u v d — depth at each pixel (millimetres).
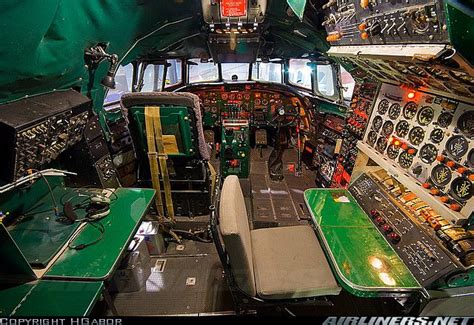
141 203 1864
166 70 3910
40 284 1252
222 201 1470
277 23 3236
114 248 1461
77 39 1818
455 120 1482
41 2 1274
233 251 1327
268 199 3244
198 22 3256
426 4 1045
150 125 2127
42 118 1467
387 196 1872
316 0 2385
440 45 1074
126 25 2289
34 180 1608
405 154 1837
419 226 1532
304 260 1698
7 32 1186
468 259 1254
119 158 2818
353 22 1731
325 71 3803
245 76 4465
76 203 1842
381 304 1882
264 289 1508
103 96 2648
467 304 1396
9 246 1130
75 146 2012
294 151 4633
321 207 1982
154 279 2135
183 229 2666
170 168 2424
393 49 1381
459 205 1369
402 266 1447
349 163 2713
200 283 2100
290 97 4258
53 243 1465
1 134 1280
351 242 1630
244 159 3566
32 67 1496
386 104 2160
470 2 812
